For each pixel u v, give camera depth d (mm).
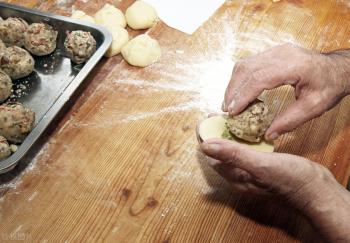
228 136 564
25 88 675
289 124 544
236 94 542
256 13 812
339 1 842
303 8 832
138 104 679
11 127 599
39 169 605
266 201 592
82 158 619
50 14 722
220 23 790
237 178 524
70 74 696
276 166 471
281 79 538
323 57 563
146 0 806
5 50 671
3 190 584
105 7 777
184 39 763
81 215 571
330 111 689
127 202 583
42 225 560
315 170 486
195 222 573
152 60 724
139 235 558
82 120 656
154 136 646
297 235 570
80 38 678
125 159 622
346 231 465
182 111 675
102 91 688
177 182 604
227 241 561
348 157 646
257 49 758
